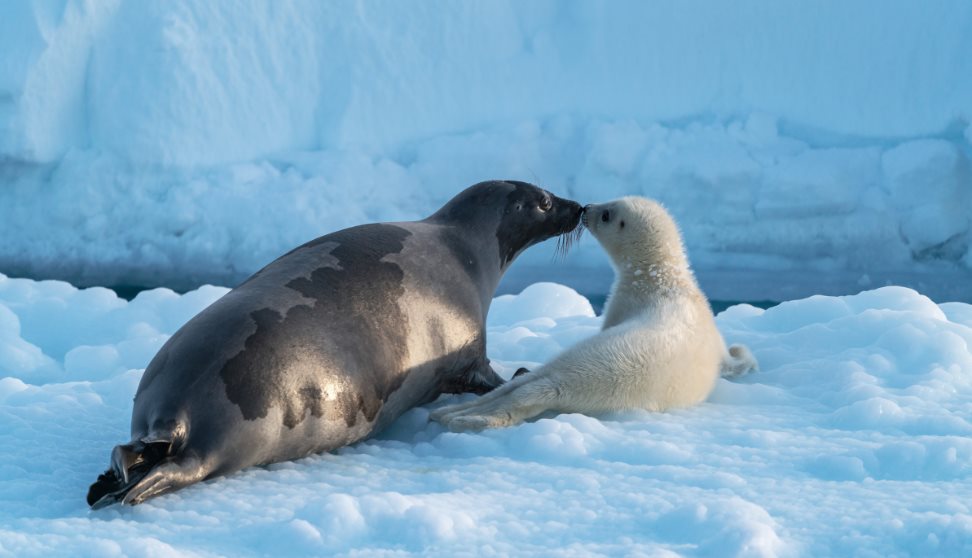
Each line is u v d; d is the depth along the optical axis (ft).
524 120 175.11
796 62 167.94
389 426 52.85
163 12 167.84
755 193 155.74
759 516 35.09
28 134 160.25
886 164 153.99
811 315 70.79
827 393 56.39
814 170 153.79
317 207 157.99
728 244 157.58
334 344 46.75
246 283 49.14
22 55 160.56
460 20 177.58
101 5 165.89
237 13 172.35
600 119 172.14
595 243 159.53
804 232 155.12
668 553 32.32
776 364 62.49
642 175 159.43
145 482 39.60
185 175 164.04
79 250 160.97
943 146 152.05
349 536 34.83
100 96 164.96
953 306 72.28
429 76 176.55
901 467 42.91
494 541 34.60
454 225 58.95
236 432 43.01
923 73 161.68
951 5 161.68
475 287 56.90
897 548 33.22
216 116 167.12
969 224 152.35
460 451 47.83
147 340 69.41
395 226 55.88
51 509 39.96
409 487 42.22
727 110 169.89
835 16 166.71
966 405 51.90
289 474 44.09
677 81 172.14
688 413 53.16
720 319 76.74
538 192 62.34
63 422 52.19
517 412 50.78
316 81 175.63
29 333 77.71
